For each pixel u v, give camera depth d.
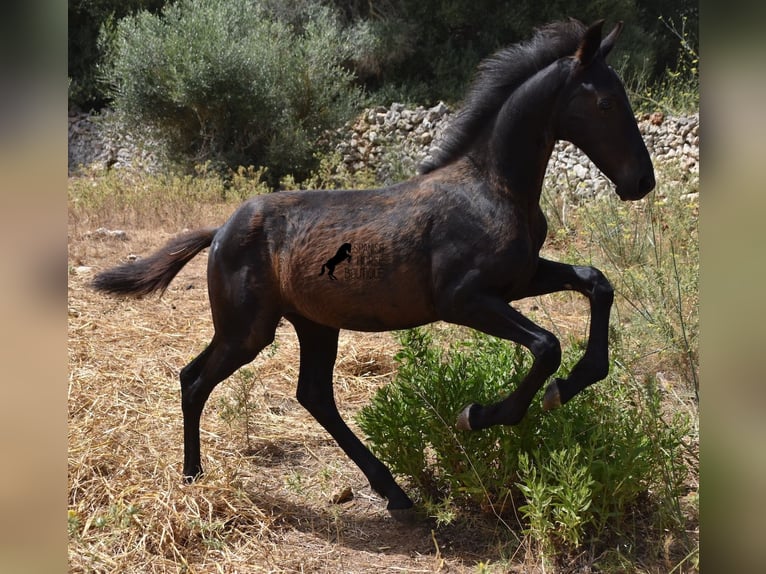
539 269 3.17
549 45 3.03
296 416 4.52
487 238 2.97
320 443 4.18
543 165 3.04
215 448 3.97
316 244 3.19
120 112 13.72
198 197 10.63
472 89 3.20
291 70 13.45
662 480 3.21
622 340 4.67
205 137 13.26
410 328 3.35
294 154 13.01
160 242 8.67
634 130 2.89
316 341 3.60
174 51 12.81
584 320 5.79
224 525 3.23
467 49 17.53
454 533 3.26
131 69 13.12
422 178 3.20
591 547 3.00
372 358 5.25
